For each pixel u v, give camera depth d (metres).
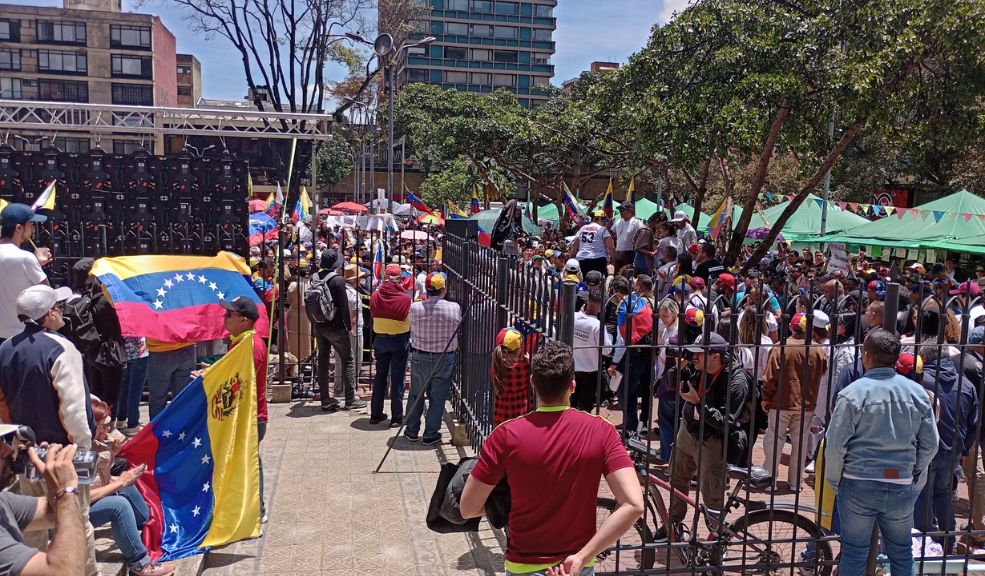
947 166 32.12
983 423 5.69
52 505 2.60
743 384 5.07
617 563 4.50
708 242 11.80
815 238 23.58
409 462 7.01
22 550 2.41
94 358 6.98
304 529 5.51
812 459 6.80
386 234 11.93
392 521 5.68
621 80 17.97
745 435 5.07
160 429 4.83
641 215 27.67
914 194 40.25
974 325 7.50
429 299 7.44
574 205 22.50
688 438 5.25
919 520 5.58
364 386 10.10
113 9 67.62
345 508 5.90
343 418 8.49
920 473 4.20
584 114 26.89
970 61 13.44
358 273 9.91
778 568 4.71
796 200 15.73
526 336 5.35
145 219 9.26
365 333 11.38
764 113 14.68
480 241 13.09
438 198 50.94
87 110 12.29
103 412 4.67
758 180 16.06
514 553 3.07
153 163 9.24
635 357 7.60
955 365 5.78
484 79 92.25
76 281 7.58
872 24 13.35
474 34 91.25
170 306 7.05
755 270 16.14
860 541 4.22
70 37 64.00
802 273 15.47
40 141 12.86
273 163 27.59
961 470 5.81
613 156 29.69
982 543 5.73
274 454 7.17
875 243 21.53
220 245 9.45
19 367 3.84
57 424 3.90
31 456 2.62
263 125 12.86
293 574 4.82
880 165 33.03
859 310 4.62
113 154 9.17
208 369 4.98
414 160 60.75
